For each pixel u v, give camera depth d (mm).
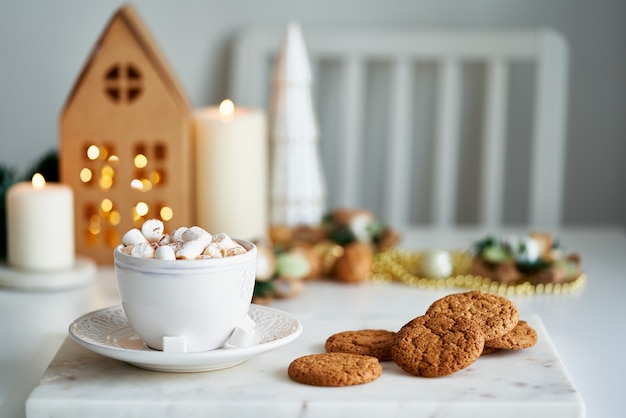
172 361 880
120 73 1282
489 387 904
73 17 1938
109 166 1306
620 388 986
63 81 1965
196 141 1316
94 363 945
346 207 1931
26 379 983
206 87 1989
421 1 1963
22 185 1283
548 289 1258
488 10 1970
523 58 1886
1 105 1972
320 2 1962
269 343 904
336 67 1970
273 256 1201
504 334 967
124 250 922
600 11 1965
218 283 897
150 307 900
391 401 875
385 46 1882
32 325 1117
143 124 1285
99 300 1200
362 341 978
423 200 2031
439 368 917
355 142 1914
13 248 1253
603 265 1405
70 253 1264
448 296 996
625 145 2010
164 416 873
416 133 2000
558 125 1894
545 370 940
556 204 1917
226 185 1312
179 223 1302
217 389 896
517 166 2014
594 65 1984
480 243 1281
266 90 1980
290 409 871
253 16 1965
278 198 1457
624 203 2029
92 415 874
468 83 1972
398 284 1275
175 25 1965
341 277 1272
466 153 2002
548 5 1968
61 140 1298
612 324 1150
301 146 1453
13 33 1941
